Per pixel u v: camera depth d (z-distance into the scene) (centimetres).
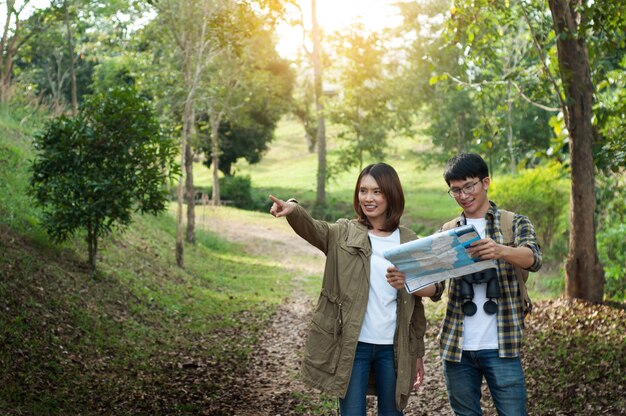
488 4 1014
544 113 2266
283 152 6938
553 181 1639
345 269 399
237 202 4306
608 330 827
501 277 399
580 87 964
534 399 666
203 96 2020
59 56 3159
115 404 630
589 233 987
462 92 3722
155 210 1122
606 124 1029
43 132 1097
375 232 413
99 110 1089
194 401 685
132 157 1091
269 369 872
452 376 410
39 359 679
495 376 398
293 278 1902
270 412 676
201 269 1780
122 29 2044
